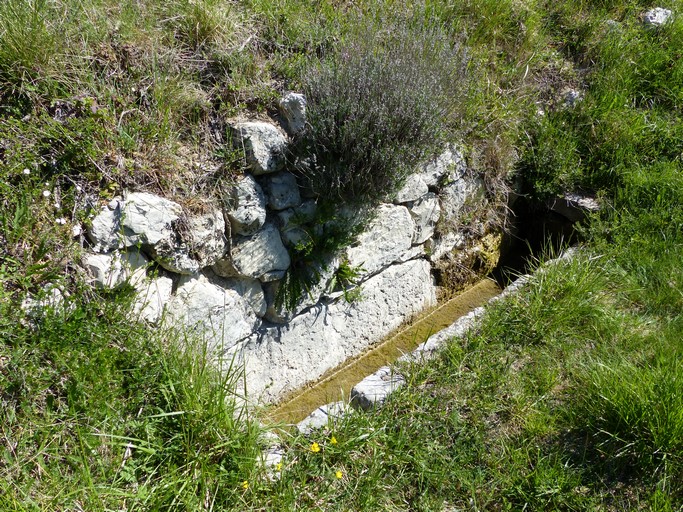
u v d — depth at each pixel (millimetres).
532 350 3588
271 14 4148
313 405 3908
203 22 3809
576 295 3873
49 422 2611
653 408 2975
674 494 2834
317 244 3805
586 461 3004
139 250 3150
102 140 3207
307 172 3723
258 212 3541
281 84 3896
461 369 3441
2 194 2920
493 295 4852
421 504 2846
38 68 3197
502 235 5047
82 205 3066
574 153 4973
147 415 2820
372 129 3676
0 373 2627
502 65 5105
